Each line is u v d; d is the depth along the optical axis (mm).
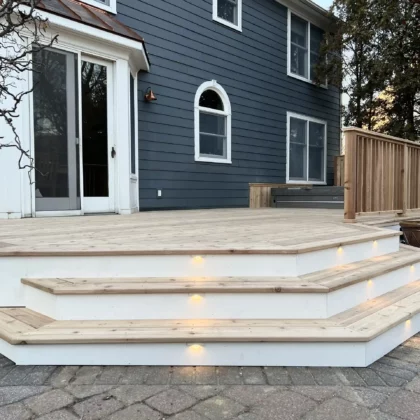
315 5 9211
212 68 7453
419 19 8250
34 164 4609
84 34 4812
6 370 1924
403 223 4629
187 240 2828
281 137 9117
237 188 8102
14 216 4527
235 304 2195
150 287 2182
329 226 3939
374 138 4520
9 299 2436
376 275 2637
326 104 10453
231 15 7914
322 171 10445
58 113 4797
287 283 2258
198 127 7262
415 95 8828
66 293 2162
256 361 1988
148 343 1967
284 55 9062
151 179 6520
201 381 1825
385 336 2154
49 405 1604
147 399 1658
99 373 1896
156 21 6461
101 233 3258
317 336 1973
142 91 6305
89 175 5223
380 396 1703
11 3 2348
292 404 1632
